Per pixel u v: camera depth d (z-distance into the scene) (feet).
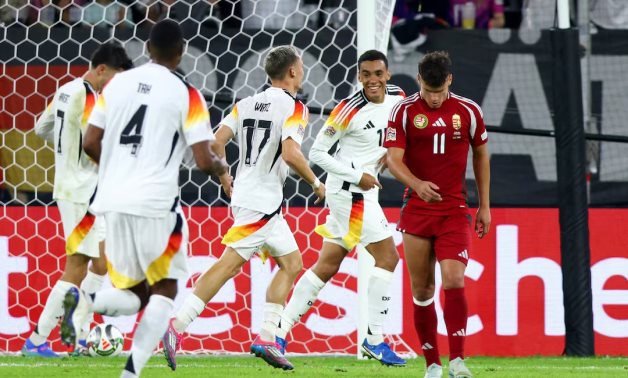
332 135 77.61
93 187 81.00
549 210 91.97
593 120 95.14
